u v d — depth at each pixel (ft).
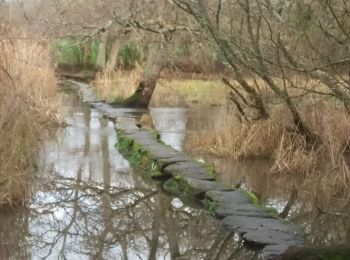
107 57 116.78
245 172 35.60
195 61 84.38
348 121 37.14
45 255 22.65
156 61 69.10
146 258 22.45
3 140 28.43
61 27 74.79
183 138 46.73
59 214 27.81
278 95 31.45
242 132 40.06
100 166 37.17
